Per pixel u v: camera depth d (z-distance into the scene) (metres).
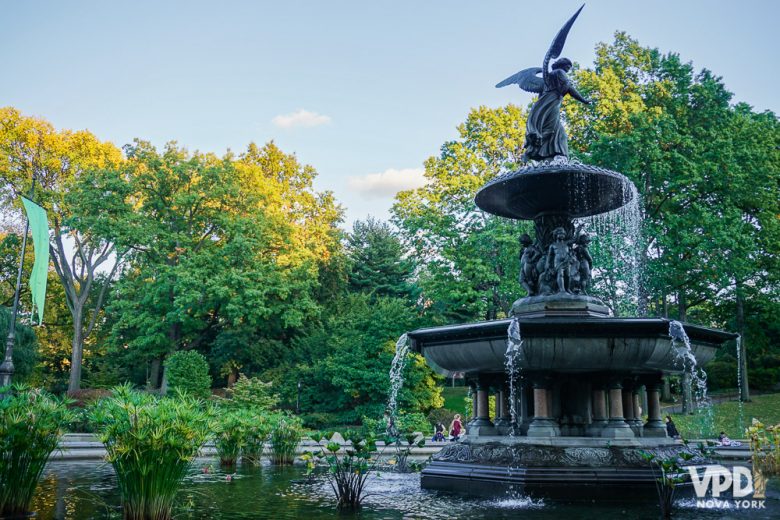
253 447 14.41
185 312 37.53
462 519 7.20
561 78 12.19
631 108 32.00
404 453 13.89
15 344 31.36
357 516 7.39
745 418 30.16
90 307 47.44
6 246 40.56
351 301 43.94
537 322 9.59
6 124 39.16
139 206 41.03
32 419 6.78
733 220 29.98
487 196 12.21
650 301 31.84
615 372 10.48
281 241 40.97
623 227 27.95
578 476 9.02
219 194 37.97
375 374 33.25
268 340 40.25
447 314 42.41
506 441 10.02
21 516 6.80
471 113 34.34
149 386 37.28
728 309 39.06
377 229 61.03
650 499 8.86
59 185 39.62
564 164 11.07
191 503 7.86
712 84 33.53
